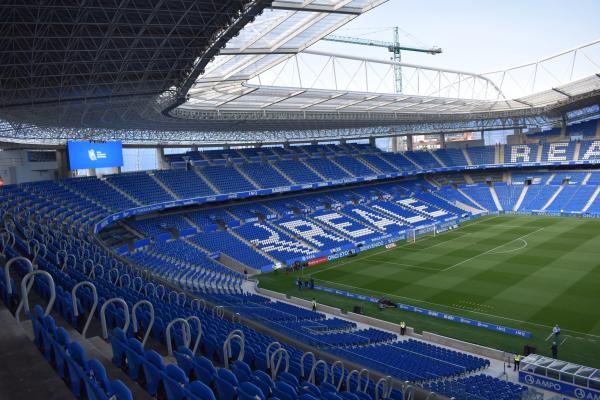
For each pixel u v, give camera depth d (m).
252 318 25.98
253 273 49.53
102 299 13.60
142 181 57.06
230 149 75.00
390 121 70.81
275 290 42.97
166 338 12.94
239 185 64.06
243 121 54.44
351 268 49.34
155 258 43.59
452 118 75.44
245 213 63.44
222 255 52.03
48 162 54.84
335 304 38.31
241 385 9.12
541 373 22.77
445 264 47.97
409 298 38.38
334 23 30.95
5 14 20.19
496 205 81.12
